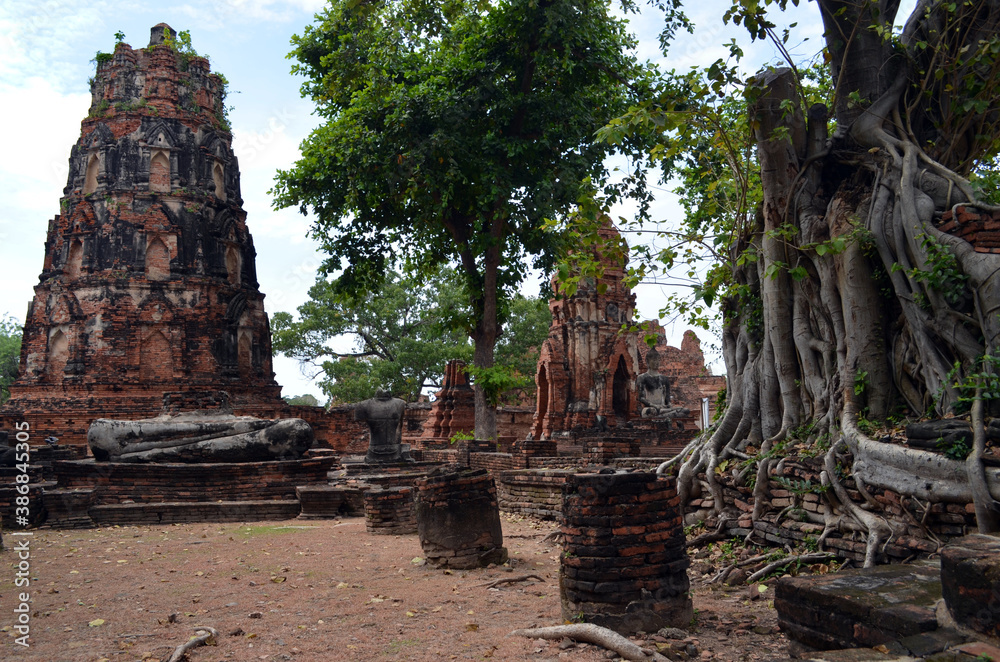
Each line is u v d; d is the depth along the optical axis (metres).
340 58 21.02
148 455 16.36
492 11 21.38
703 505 9.90
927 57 9.85
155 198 35.25
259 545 11.05
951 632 4.22
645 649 5.24
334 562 9.39
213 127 37.91
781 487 8.84
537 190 21.73
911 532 7.13
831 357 9.30
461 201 23.66
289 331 47.06
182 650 5.49
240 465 15.69
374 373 44.75
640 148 22.67
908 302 8.41
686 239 10.60
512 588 7.67
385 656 5.43
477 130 22.50
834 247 8.73
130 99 36.72
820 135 9.98
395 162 21.58
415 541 11.12
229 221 37.66
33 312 35.31
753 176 11.25
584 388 30.70
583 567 6.06
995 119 9.73
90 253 34.56
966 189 8.39
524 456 16.86
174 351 34.12
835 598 4.90
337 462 24.89
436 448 27.42
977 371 7.54
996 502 6.38
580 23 21.00
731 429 10.31
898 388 8.70
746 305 10.64
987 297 7.56
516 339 48.06
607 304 31.55
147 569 9.13
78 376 33.12
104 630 6.26
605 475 6.16
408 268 27.39
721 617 6.35
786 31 9.33
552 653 5.40
